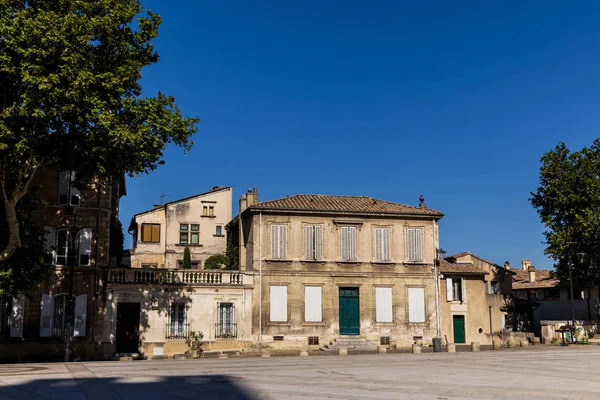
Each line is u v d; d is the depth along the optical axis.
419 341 41.56
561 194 46.66
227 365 24.52
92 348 34.41
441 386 17.11
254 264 39.56
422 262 42.59
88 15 25.91
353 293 41.41
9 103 25.38
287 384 17.30
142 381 17.92
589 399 14.86
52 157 26.83
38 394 15.14
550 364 24.92
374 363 25.39
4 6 24.30
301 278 40.22
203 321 37.25
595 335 44.97
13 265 28.70
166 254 51.94
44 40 23.06
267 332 38.94
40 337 33.56
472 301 45.00
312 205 41.66
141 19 28.00
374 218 42.38
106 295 35.19
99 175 27.34
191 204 53.38
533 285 63.16
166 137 27.89
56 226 35.03
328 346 39.38
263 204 40.81
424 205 45.19
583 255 43.81
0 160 24.36
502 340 45.38
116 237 41.50
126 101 26.31
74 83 23.34
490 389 16.55
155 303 36.09
